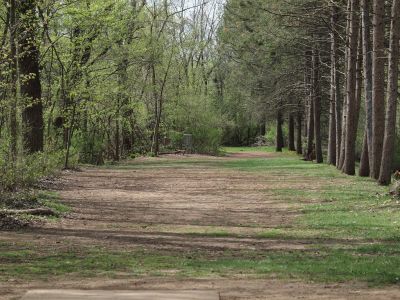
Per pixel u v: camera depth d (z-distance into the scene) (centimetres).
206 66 6731
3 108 1695
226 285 724
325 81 3784
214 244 1095
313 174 2870
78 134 3216
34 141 2322
